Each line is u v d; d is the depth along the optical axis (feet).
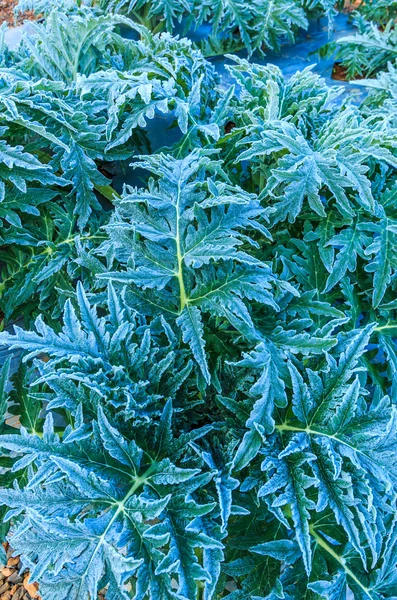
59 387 4.08
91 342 4.14
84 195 5.21
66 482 3.89
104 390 4.03
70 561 3.71
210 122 5.37
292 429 4.18
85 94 5.39
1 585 4.82
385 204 4.99
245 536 4.21
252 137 5.08
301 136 4.87
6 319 5.14
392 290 5.04
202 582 4.21
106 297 4.59
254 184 5.48
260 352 4.24
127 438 4.11
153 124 6.43
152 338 4.42
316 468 4.03
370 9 7.77
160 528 3.78
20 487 4.62
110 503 3.87
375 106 6.32
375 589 4.04
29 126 4.93
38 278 5.00
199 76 5.81
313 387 4.14
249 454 4.07
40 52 5.65
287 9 7.04
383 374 5.33
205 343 4.47
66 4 6.24
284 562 4.30
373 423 4.03
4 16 8.19
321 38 8.13
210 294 4.42
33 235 5.22
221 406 4.45
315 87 5.60
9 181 5.19
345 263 4.80
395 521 4.15
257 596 4.02
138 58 5.68
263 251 5.05
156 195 4.62
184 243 4.53
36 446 3.90
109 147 5.20
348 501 3.92
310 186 4.72
